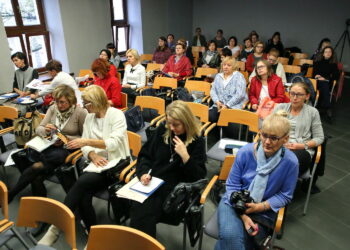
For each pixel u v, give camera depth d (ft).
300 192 9.12
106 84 12.19
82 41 21.38
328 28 24.58
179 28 30.91
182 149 6.19
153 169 6.74
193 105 10.52
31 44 19.53
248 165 5.99
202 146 6.57
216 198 7.91
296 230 7.55
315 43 25.71
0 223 5.50
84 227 7.41
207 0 31.37
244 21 29.55
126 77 15.49
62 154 8.19
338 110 16.60
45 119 8.76
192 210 5.84
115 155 7.70
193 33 33.53
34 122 9.24
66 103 8.25
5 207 5.46
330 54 15.24
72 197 6.77
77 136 8.54
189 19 32.35
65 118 8.46
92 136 7.93
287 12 26.55
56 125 8.61
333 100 15.52
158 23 27.71
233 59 12.32
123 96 12.48
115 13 24.80
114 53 20.01
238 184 6.07
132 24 26.17
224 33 31.35
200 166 6.45
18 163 8.52
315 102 12.92
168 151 6.71
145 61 22.72
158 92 14.73
